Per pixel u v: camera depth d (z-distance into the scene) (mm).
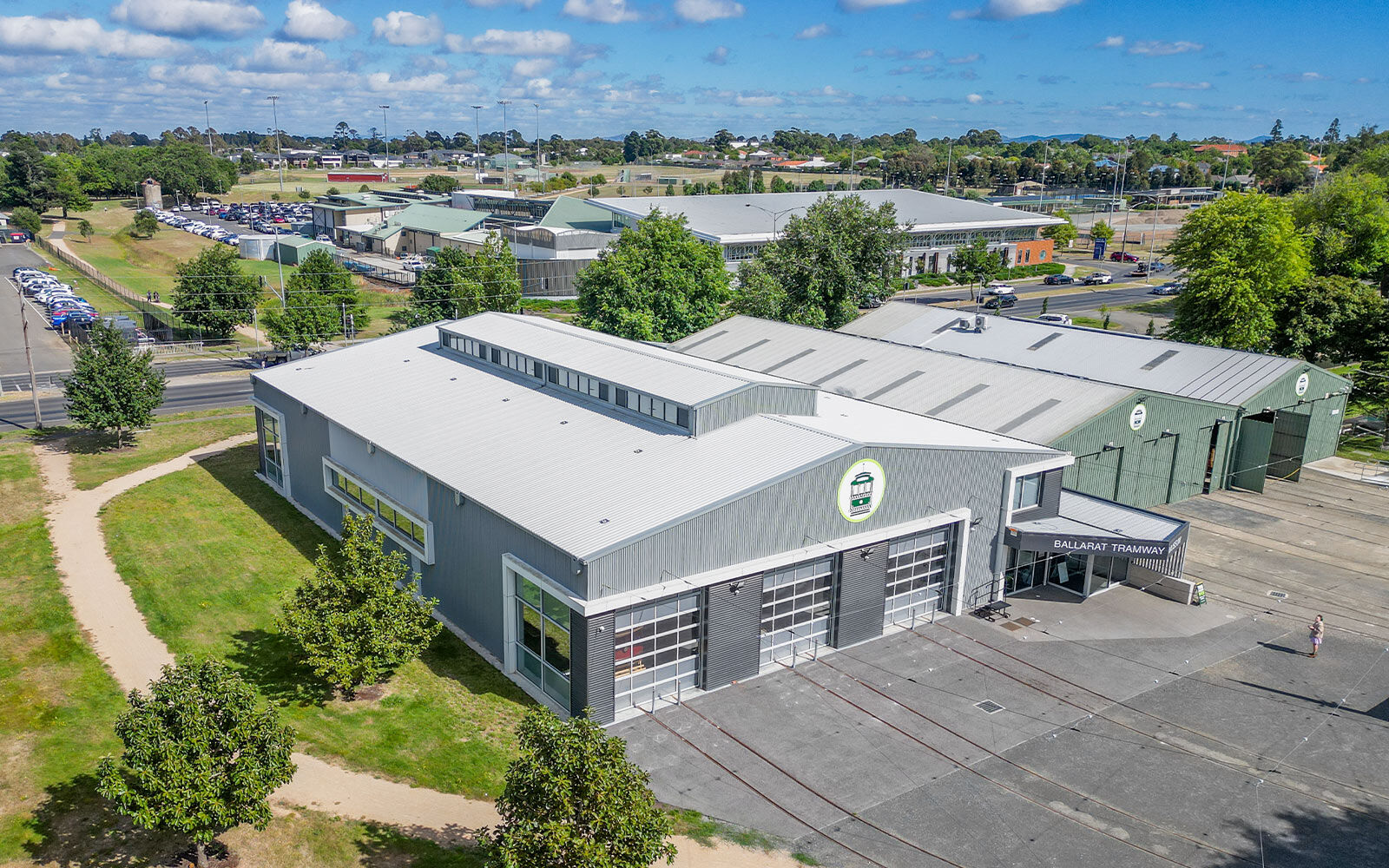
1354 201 115188
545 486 39312
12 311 116312
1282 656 41000
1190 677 39062
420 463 43500
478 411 49406
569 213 151250
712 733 34312
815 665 39500
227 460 64250
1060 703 36844
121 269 158375
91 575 45281
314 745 32375
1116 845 28922
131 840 27484
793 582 39312
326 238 196000
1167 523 47500
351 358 61000
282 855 27109
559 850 22609
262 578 45781
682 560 35406
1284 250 84625
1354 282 92688
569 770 23203
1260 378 64375
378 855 27297
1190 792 31531
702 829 28984
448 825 28828
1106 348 71500
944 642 41812
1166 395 57688
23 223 186625
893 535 41375
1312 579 49469
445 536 42031
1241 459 64062
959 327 80250
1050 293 147375
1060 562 48156
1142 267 163625
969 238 164875
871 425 46125
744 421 43562
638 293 87438
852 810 30219
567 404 48906
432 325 66625
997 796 31062
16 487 57031
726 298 94812
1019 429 53875
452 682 37406
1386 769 33031
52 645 38562
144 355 66562
